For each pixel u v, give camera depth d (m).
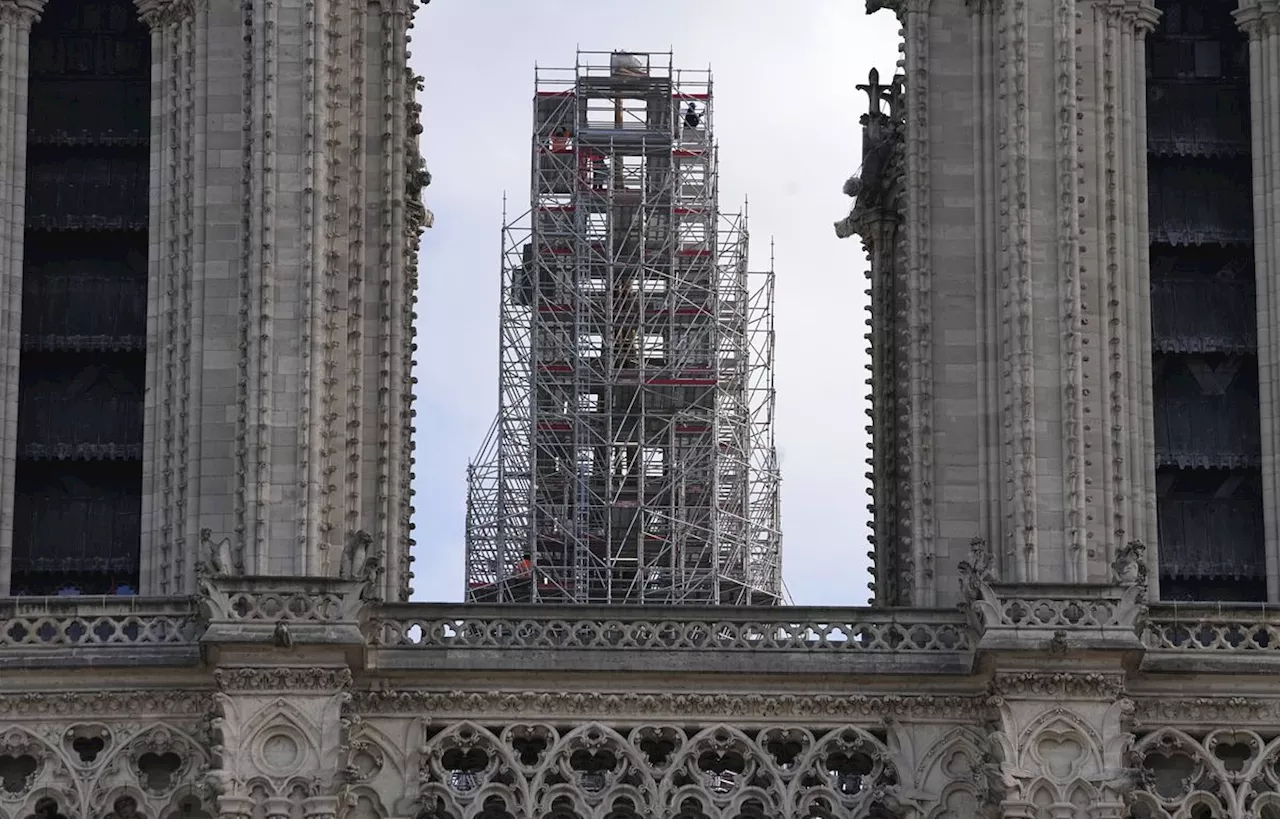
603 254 124.62
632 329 124.56
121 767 83.50
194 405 87.44
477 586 126.69
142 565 87.75
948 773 84.69
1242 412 92.19
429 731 84.56
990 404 88.50
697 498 124.19
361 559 84.31
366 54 90.69
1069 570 86.25
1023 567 86.31
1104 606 84.06
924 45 91.12
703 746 84.62
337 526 86.69
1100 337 88.81
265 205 87.25
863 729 84.94
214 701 82.56
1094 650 83.31
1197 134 93.69
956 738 84.88
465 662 84.69
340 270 87.81
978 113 90.56
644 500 122.69
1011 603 84.12
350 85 89.69
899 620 85.88
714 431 123.88
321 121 87.94
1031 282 88.06
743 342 127.06
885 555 97.00
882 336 99.00
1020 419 87.19
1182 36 94.31
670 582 123.12
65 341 91.19
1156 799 84.38
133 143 92.94
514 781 84.19
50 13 93.69
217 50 90.00
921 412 89.00
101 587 90.19
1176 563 91.12
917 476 88.62
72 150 92.88
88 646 84.38
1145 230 90.56
